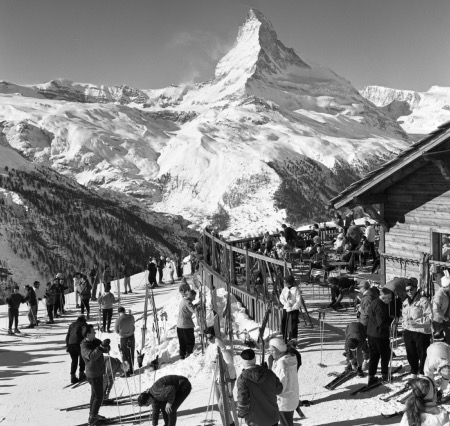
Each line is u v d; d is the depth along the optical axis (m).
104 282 25.02
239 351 13.76
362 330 11.05
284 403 8.57
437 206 15.62
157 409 9.27
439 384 9.09
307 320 15.79
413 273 16.25
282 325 13.42
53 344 20.14
